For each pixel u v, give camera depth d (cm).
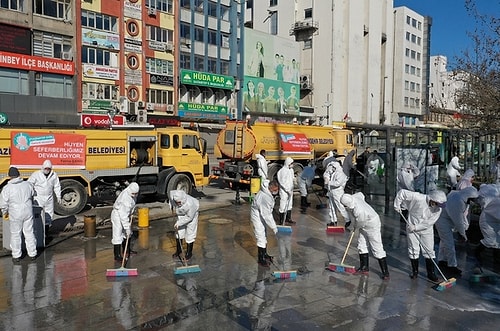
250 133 1692
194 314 564
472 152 1717
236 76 4503
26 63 2791
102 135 1230
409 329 532
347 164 1625
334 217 1073
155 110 3628
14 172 754
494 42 1222
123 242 877
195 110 4009
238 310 579
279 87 5038
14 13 2733
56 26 2948
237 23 4491
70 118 2980
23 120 2778
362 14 5975
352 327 534
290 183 1091
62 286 654
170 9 3753
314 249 886
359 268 741
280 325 536
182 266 754
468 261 817
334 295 638
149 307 582
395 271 752
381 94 6825
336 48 5559
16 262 763
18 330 510
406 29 7212
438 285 663
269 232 1025
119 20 3325
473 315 576
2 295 615
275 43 4975
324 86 5581
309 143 1959
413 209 700
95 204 1342
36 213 837
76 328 518
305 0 5719
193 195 1573
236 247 888
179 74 3850
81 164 1188
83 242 903
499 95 1195
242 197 1533
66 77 3028
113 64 3322
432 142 1716
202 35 4156
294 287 668
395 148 1409
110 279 688
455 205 742
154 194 1430
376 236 704
